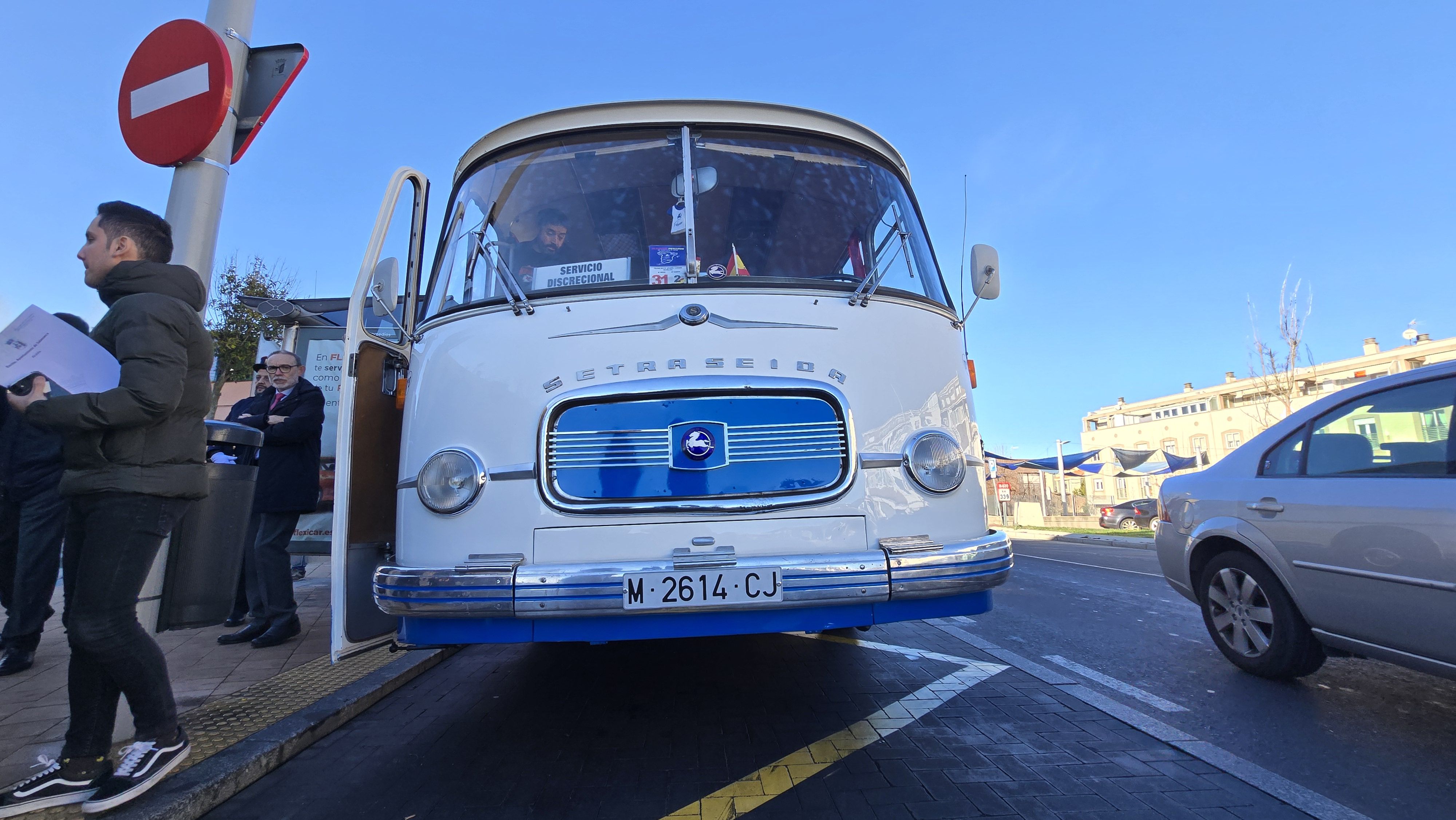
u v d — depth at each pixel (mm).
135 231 2785
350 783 3061
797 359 3248
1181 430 50625
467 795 2941
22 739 3213
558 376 3170
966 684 4344
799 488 3100
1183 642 5465
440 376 3316
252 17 3693
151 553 2729
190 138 3377
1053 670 4652
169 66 3490
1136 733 3498
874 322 3422
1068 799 2799
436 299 3607
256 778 3082
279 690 4039
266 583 5102
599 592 2826
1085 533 23484
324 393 8430
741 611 2885
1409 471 3574
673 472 3055
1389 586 3486
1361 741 3369
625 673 4727
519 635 2893
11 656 4223
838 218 3764
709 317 3262
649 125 3771
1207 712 3783
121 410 2545
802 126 3885
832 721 3730
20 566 4242
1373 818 2631
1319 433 4137
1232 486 4551
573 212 3607
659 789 2963
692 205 3580
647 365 3180
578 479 3047
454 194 3982
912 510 3211
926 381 3449
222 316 18234
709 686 4395
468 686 4484
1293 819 2625
